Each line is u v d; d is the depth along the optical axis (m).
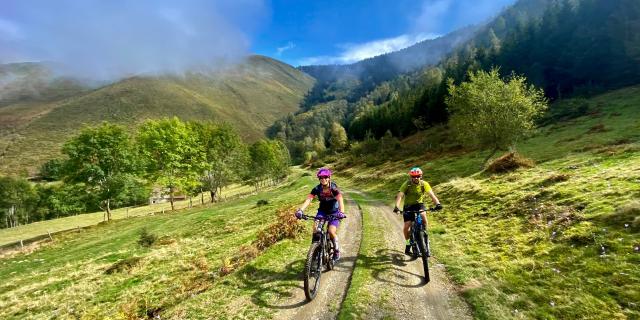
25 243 38.22
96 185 45.62
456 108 41.72
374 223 15.78
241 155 75.31
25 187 99.56
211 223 29.25
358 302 6.71
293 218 15.06
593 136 38.03
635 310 5.64
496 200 15.86
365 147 93.62
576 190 12.63
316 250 7.36
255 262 9.75
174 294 11.38
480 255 9.66
